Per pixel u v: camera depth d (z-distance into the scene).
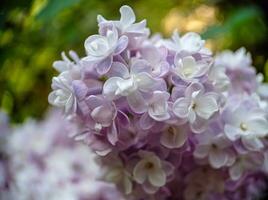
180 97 0.25
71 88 0.25
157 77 0.25
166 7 0.55
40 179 0.43
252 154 0.29
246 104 0.29
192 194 0.30
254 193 0.34
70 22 0.49
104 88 0.24
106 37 0.25
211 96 0.26
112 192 0.39
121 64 0.25
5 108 0.55
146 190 0.27
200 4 0.53
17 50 0.46
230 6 0.49
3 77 0.50
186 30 0.54
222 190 0.30
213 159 0.28
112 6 0.53
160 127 0.25
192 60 0.26
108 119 0.25
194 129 0.26
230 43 0.50
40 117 0.58
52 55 0.52
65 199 0.40
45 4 0.37
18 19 0.42
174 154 0.27
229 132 0.28
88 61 0.25
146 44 0.26
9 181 0.42
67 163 0.44
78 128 0.27
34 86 0.56
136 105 0.24
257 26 0.47
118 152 0.27
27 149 0.47
